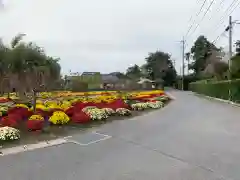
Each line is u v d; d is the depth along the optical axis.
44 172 5.70
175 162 6.44
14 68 13.71
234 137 9.30
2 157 6.74
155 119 14.03
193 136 9.48
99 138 9.05
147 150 7.54
